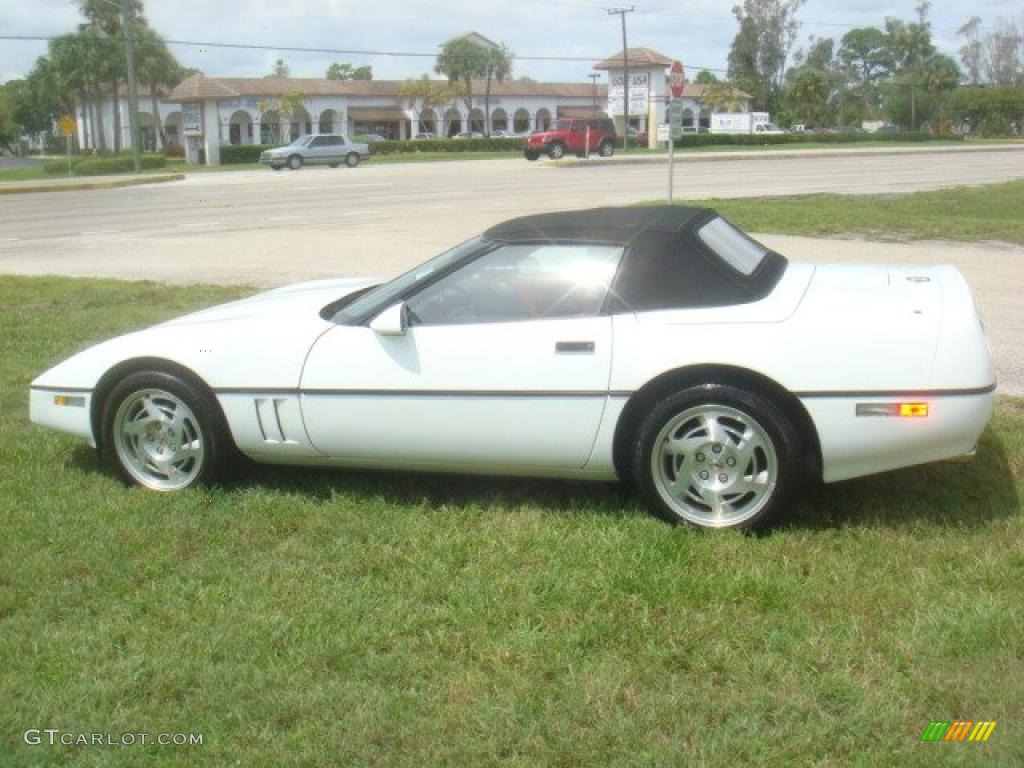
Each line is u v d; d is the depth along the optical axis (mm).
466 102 92688
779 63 116188
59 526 5094
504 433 5059
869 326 4738
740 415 4773
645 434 4883
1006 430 6176
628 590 4262
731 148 65375
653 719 3393
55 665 3828
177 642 3963
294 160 48969
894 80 112562
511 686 3613
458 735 3352
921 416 4664
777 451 4746
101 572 4590
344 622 4086
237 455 5605
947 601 4086
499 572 4477
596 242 5117
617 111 75625
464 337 5066
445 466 5242
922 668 3639
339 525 5070
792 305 4867
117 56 71875
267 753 3297
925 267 5750
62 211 27422
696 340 4828
